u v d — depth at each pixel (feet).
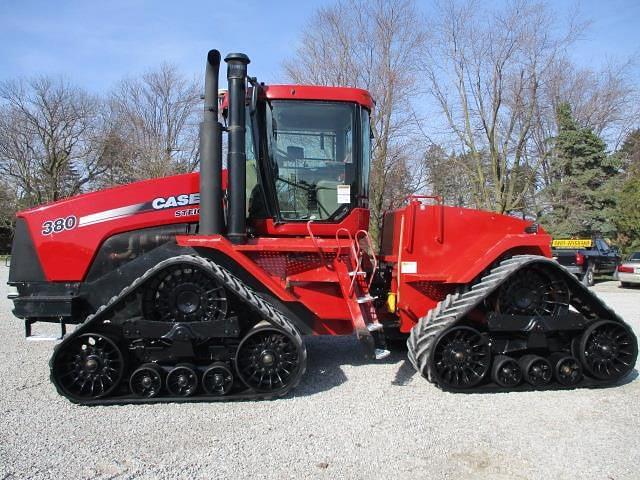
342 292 16.55
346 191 17.28
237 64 16.07
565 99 76.59
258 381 15.30
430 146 62.18
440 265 17.58
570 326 16.38
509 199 61.21
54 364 14.57
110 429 13.12
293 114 17.19
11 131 124.88
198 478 10.68
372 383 16.69
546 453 11.79
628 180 80.38
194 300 15.30
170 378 15.03
